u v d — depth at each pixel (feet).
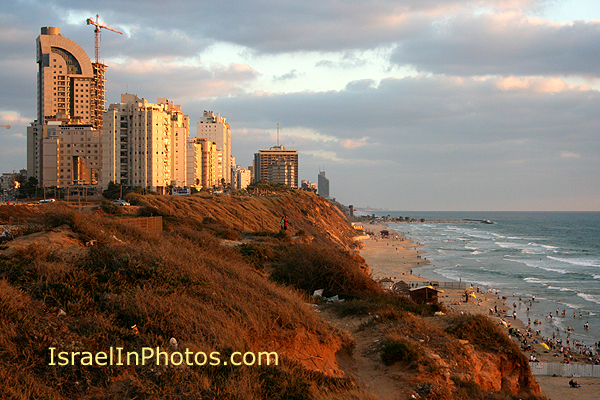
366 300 81.35
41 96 584.40
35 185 452.35
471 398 40.60
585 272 324.60
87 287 42.91
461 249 496.23
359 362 47.06
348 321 65.87
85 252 58.54
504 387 50.80
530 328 180.14
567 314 202.49
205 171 644.69
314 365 41.68
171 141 477.77
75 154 458.91
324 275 96.22
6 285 37.42
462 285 251.39
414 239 653.71
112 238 72.90
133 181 411.13
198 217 321.11
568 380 119.55
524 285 270.67
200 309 41.50
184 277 49.67
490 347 54.95
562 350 150.92
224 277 56.18
